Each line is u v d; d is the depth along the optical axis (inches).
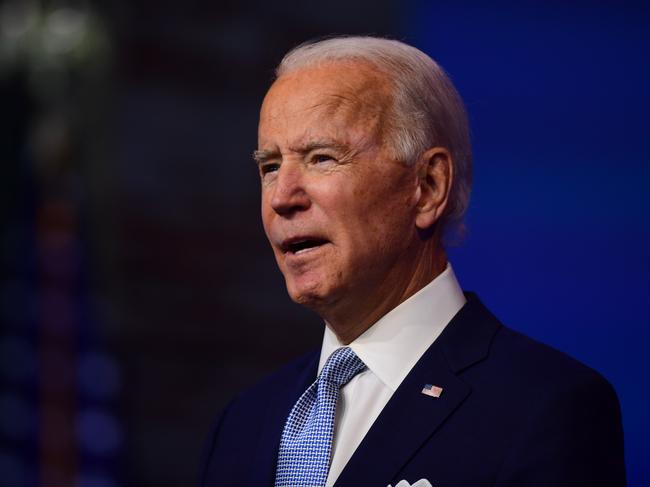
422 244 199.6
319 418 194.2
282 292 508.4
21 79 569.3
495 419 179.9
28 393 559.2
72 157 544.7
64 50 539.8
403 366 194.2
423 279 199.8
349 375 197.6
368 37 207.3
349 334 200.7
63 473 525.3
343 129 190.1
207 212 500.1
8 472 553.6
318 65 198.4
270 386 227.0
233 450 217.9
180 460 491.8
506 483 172.2
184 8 501.4
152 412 492.1
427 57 205.8
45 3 554.3
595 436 175.2
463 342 194.9
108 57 502.6
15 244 582.9
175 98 498.9
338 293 191.3
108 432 503.5
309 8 500.7
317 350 228.1
